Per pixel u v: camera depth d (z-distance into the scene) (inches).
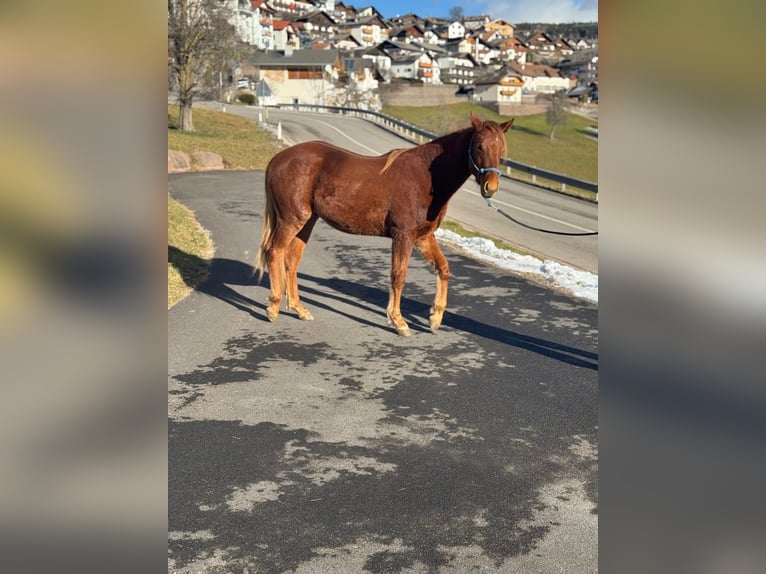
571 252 470.9
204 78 1145.4
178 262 351.9
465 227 551.8
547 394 196.4
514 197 786.2
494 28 5757.9
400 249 248.4
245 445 158.4
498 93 2765.7
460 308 294.5
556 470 149.3
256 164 889.5
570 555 116.8
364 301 304.7
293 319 273.3
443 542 120.0
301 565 112.0
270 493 135.9
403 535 121.8
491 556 116.1
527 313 287.4
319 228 484.4
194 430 166.4
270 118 1574.8
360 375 210.4
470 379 208.4
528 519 128.5
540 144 2049.7
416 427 171.6
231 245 410.3
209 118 1318.9
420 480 143.1
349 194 248.1
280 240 262.1
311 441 161.6
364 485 140.3
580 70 4089.6
